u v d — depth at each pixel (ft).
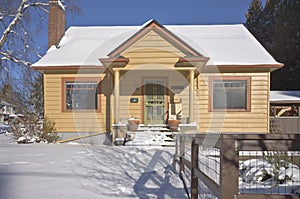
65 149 27.02
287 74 68.59
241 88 35.86
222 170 6.11
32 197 11.27
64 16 44.78
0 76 50.96
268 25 83.56
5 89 64.13
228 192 6.07
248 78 35.65
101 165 18.76
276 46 72.54
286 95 42.70
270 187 14.64
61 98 36.73
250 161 18.49
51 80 36.86
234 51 38.63
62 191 12.25
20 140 33.76
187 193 12.20
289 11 71.97
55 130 36.55
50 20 42.11
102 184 13.80
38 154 23.31
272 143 6.50
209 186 7.78
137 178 15.43
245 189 14.25
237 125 35.63
